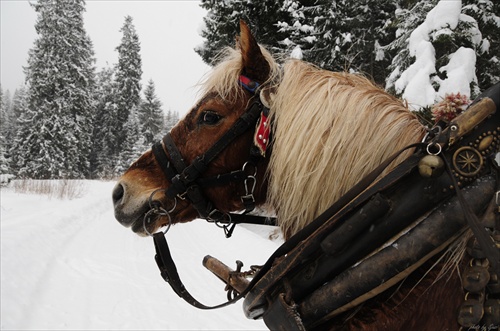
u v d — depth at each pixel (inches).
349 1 331.9
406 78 223.9
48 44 1136.2
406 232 45.6
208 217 72.8
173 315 178.9
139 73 1754.4
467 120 44.6
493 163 46.1
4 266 197.8
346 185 55.7
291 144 59.1
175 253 293.9
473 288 43.8
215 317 179.8
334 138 56.4
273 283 51.8
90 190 808.9
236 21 391.2
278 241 316.8
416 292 48.4
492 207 43.7
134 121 1581.0
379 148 54.9
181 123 73.2
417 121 57.3
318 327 50.9
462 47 217.3
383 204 45.8
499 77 253.6
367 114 56.7
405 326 47.5
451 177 42.9
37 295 185.9
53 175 1090.1
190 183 69.7
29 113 1183.6
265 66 67.7
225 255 286.0
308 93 60.8
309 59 356.2
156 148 75.0
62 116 1130.0
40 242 273.4
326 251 47.8
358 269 46.2
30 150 1131.9
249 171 67.2
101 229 391.9
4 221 333.4
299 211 58.6
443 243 43.9
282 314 49.2
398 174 46.4
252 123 66.8
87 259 261.3
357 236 47.5
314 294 49.1
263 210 74.5
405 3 315.9
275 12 382.9
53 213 418.6
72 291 198.5
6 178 668.1
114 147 1711.4
